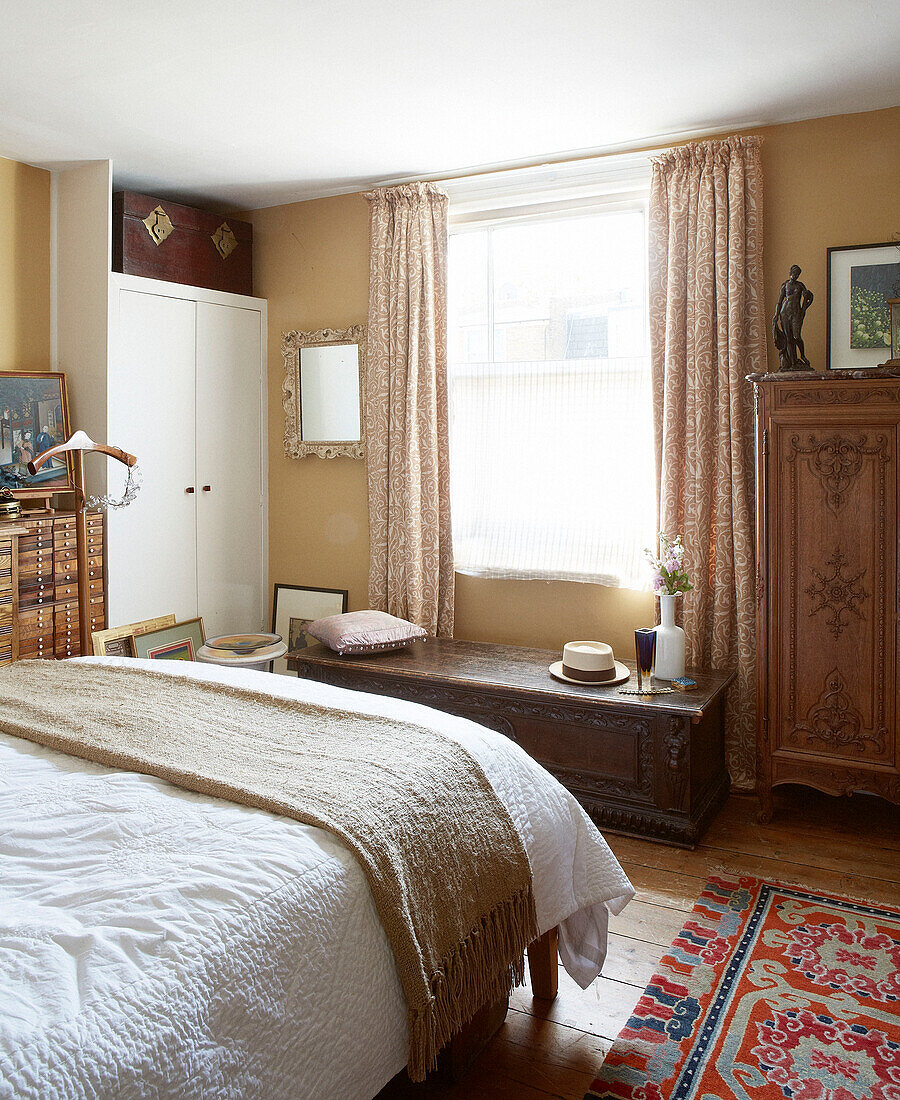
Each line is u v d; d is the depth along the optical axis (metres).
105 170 3.82
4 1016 1.01
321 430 4.46
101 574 3.88
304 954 1.28
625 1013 2.06
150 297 4.03
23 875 1.34
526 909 1.75
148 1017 1.06
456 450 4.11
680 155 3.45
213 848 1.41
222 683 2.30
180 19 2.55
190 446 4.26
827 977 2.18
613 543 3.79
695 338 3.44
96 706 2.09
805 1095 1.77
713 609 3.52
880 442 2.86
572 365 3.84
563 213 3.89
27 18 2.54
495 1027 1.97
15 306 3.85
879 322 3.25
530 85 3.04
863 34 2.67
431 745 1.87
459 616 4.21
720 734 3.40
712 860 2.87
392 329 4.10
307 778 1.66
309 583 4.62
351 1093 1.33
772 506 3.02
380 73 2.93
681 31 2.64
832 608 2.97
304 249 4.48
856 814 3.25
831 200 3.33
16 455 3.71
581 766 3.16
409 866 1.52
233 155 3.77
